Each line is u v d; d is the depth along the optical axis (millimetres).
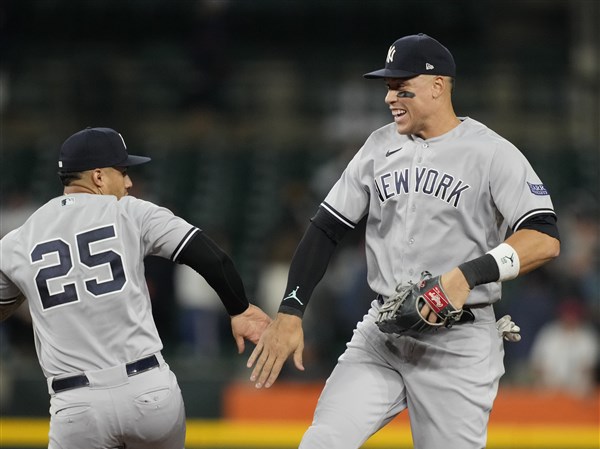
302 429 24500
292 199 38000
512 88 55688
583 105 52625
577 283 33562
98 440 14039
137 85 56656
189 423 25656
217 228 40000
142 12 60719
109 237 14266
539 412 25906
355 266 33969
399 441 23547
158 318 33375
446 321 13648
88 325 14000
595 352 30750
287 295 14828
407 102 14383
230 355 34031
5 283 14727
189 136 53469
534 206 13922
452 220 14297
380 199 14750
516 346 32031
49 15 60531
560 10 59344
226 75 54125
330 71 57531
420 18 59625
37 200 46344
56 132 52969
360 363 14875
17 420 26391
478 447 14422
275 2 60219
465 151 14297
